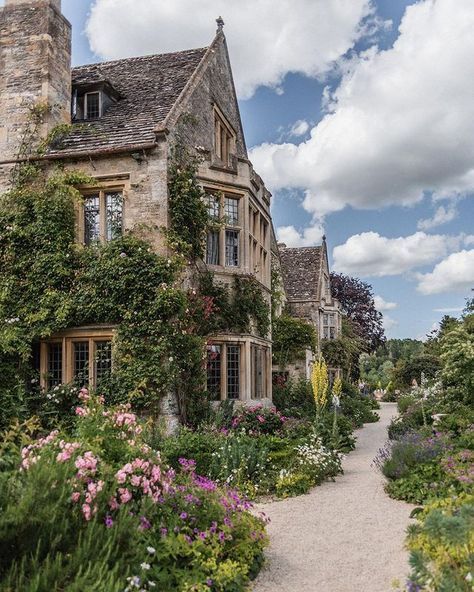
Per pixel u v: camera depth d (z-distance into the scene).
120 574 4.38
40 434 10.74
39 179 12.62
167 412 11.42
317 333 28.66
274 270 24.38
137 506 5.27
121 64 16.23
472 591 3.98
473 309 26.75
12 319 11.82
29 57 13.09
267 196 16.33
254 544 5.87
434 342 39.94
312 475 10.12
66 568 4.00
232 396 13.51
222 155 15.86
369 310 47.16
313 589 5.33
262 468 9.71
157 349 11.38
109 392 11.45
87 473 5.11
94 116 13.97
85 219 12.60
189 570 4.98
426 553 4.93
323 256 32.00
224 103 16.03
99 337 11.85
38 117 12.81
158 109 13.54
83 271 11.92
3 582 3.73
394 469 9.52
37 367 12.15
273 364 24.34
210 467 9.37
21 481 4.61
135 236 12.04
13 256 12.16
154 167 12.17
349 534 7.07
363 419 22.50
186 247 12.04
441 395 15.23
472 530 4.49
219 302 13.13
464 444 10.09
